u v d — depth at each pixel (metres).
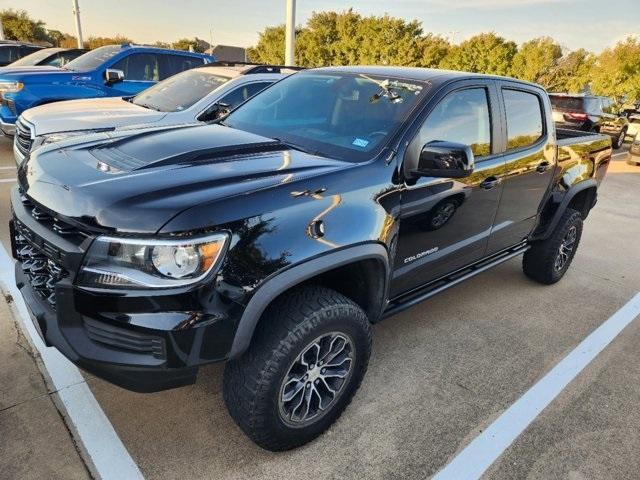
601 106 15.31
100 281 1.79
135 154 2.28
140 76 8.32
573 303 4.28
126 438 2.36
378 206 2.37
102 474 2.16
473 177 3.01
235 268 1.85
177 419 2.51
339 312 2.19
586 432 2.67
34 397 2.56
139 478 2.16
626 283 4.85
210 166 2.17
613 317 4.06
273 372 2.05
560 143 4.08
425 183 2.65
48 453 2.24
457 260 3.25
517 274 4.86
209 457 2.29
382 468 2.31
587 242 6.14
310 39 38.97
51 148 2.45
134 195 1.84
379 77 3.09
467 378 3.06
